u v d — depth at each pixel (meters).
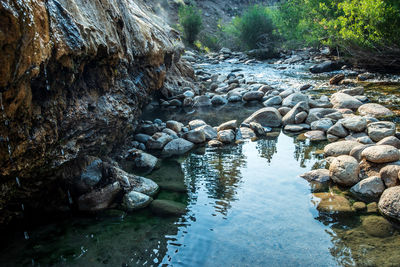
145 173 4.23
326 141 5.27
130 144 5.14
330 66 12.26
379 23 10.40
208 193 3.62
